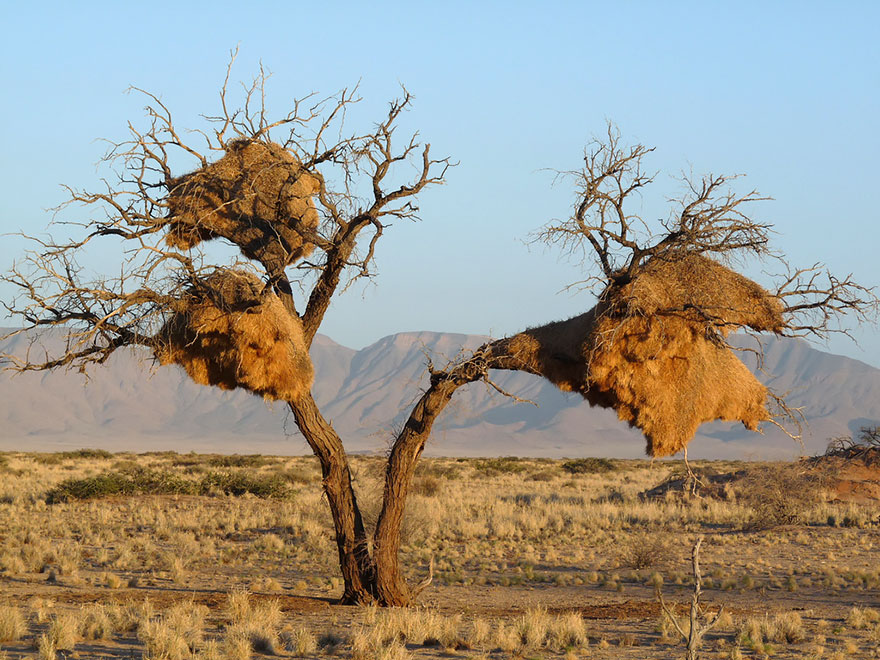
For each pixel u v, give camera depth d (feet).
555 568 110.42
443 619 65.05
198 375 68.23
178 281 65.00
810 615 77.25
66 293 63.82
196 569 104.78
